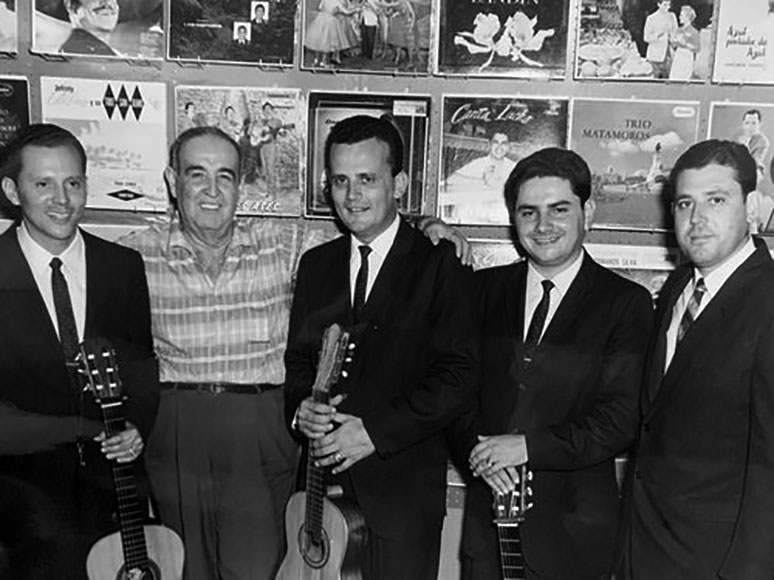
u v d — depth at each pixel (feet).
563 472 5.58
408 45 7.11
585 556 5.52
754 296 4.73
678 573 4.95
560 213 5.51
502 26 7.05
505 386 5.67
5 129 7.27
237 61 7.16
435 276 5.83
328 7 7.08
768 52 6.89
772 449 4.51
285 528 6.26
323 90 7.20
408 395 5.67
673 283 5.51
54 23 7.16
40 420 5.95
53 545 6.20
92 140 7.31
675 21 6.93
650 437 5.17
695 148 5.03
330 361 5.72
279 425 6.37
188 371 6.28
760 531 4.51
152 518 6.35
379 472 5.78
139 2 7.12
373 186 5.74
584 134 7.13
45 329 5.81
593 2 6.97
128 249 6.21
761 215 7.07
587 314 5.56
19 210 6.80
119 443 6.03
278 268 6.48
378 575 5.82
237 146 6.53
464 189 7.24
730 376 4.71
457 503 6.83
